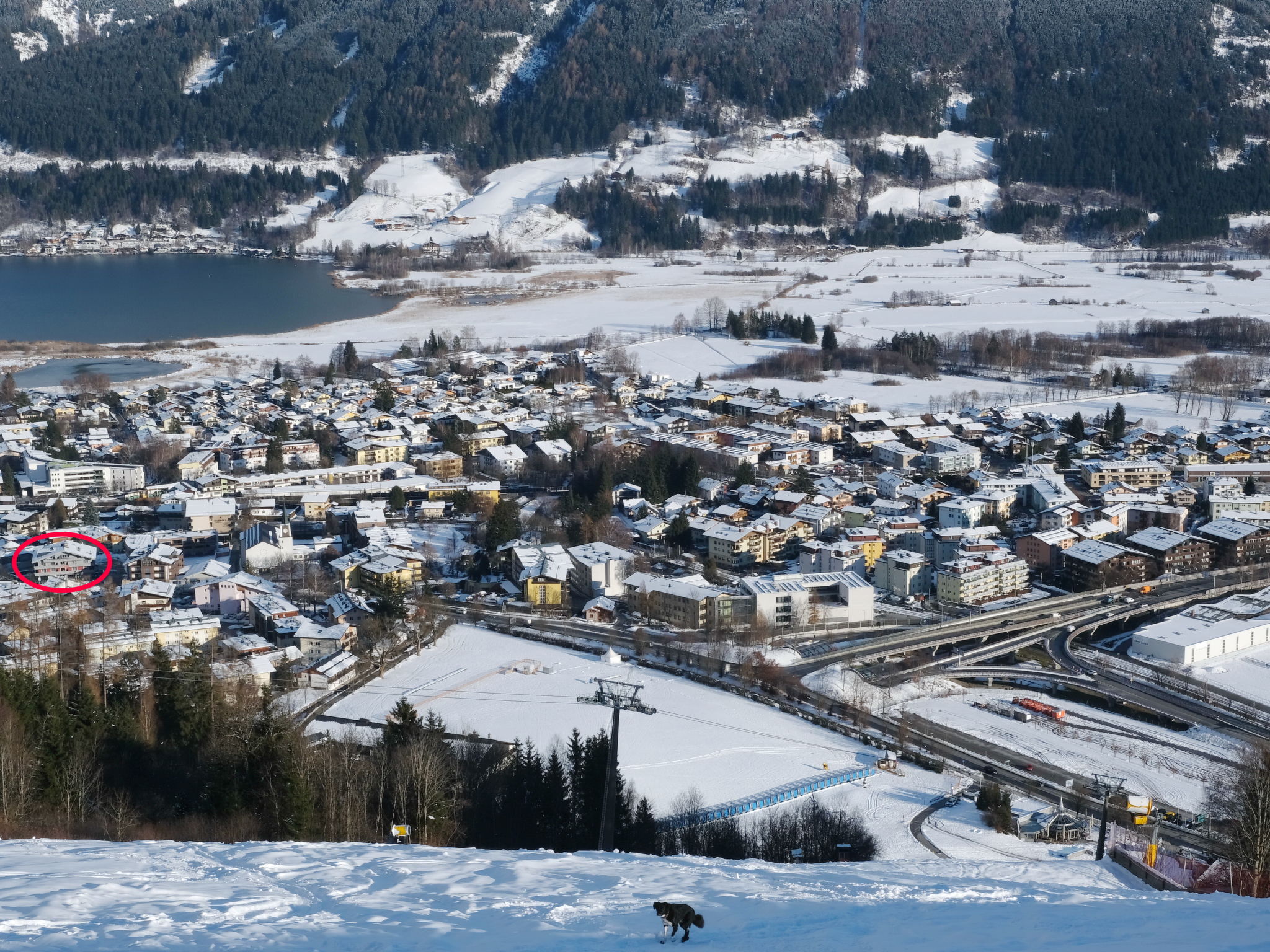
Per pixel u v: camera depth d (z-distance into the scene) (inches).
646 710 5068.9
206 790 5324.8
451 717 7534.5
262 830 5032.0
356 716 7524.6
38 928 2274.9
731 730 7504.9
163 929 2300.7
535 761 5876.0
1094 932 2428.6
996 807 6358.3
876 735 7593.5
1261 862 5014.8
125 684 7007.9
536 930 2405.3
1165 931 2399.1
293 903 2573.8
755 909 2659.9
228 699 7219.5
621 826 5546.3
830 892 2891.2
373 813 5305.1
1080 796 6791.3
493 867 3078.2
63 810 5059.1
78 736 5605.3
